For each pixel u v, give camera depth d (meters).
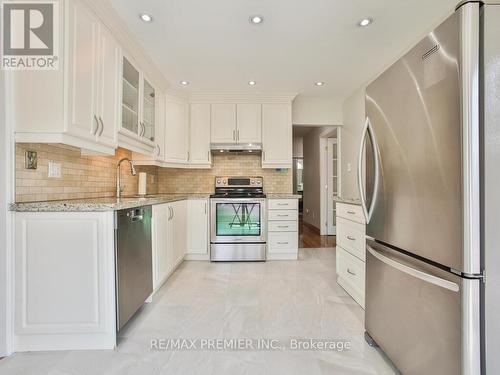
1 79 1.52
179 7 1.95
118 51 2.17
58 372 1.43
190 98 3.76
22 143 1.66
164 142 3.45
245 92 3.73
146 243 2.12
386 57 2.75
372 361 1.52
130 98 2.56
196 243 3.54
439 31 1.07
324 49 2.58
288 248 3.59
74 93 1.63
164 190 4.05
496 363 0.97
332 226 5.47
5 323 1.57
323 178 5.52
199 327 1.88
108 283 1.62
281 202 3.57
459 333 0.99
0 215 1.54
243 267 3.27
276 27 2.22
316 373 1.42
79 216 1.61
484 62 0.95
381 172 1.51
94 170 2.47
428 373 1.16
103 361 1.52
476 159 0.95
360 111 3.58
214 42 2.44
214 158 4.09
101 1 1.83
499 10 0.96
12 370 1.44
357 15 2.07
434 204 1.11
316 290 2.54
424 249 1.17
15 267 1.59
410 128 1.25
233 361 1.51
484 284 0.96
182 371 1.43
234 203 3.53
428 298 1.16
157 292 2.50
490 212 0.96
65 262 1.61
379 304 1.57
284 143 3.80
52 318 1.61
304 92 3.81
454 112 1.00
